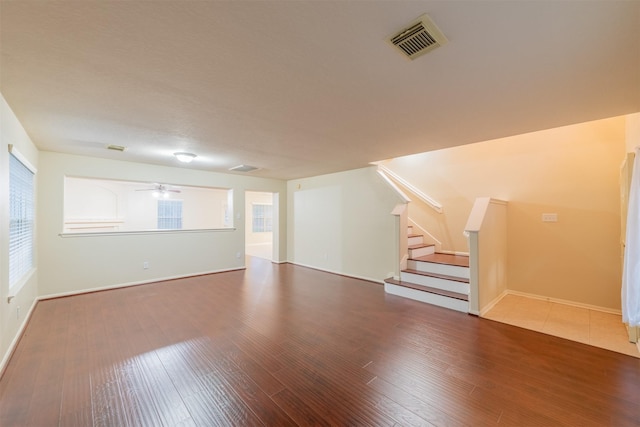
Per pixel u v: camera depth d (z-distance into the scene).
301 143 3.56
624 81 1.92
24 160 2.84
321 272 5.98
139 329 2.98
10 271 2.60
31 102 2.28
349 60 1.68
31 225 3.46
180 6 1.22
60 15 1.27
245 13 1.27
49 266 4.01
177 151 4.02
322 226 6.20
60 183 4.10
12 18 1.28
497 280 3.86
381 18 1.31
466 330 2.94
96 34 1.42
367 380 2.06
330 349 2.53
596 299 3.48
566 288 3.70
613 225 3.36
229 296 4.21
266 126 2.89
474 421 1.64
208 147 3.78
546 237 3.85
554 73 1.82
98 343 2.65
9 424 1.62
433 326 3.05
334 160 4.66
